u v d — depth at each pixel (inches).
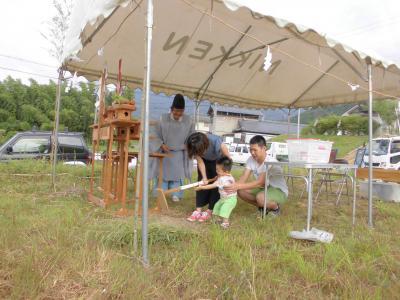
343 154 917.8
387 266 108.3
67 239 109.1
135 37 199.2
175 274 92.6
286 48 219.0
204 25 199.2
